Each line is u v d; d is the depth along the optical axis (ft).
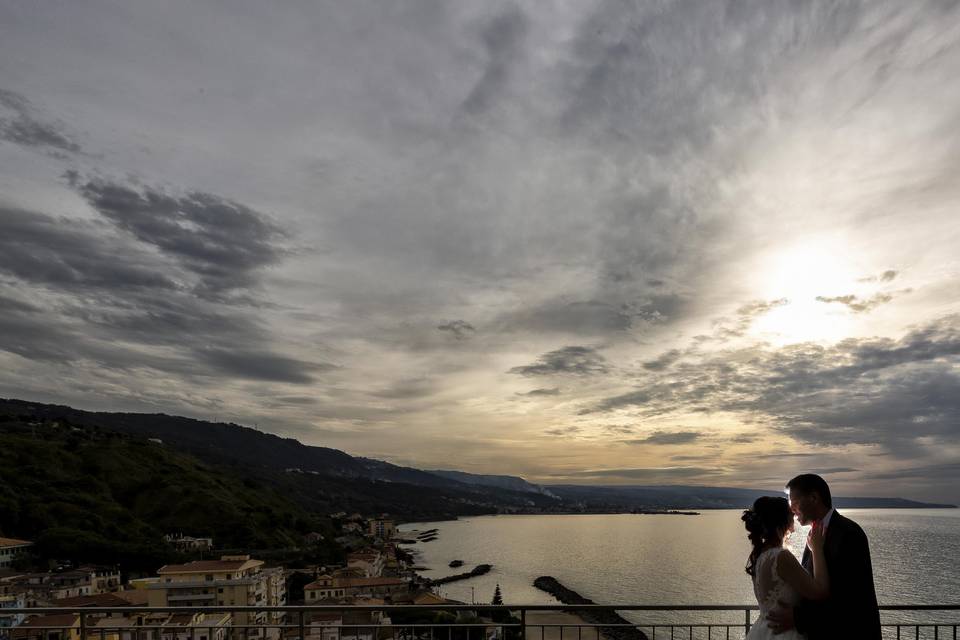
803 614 14.76
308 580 274.98
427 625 22.12
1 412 515.50
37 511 276.41
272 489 546.26
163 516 350.64
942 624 23.48
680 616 201.67
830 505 15.92
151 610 23.29
